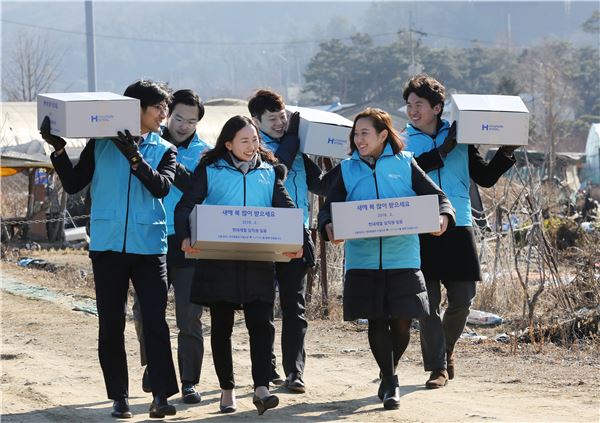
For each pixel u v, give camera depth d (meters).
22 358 11.52
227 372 8.52
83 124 7.95
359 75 106.31
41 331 13.55
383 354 8.62
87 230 30.28
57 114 8.04
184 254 9.08
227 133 8.25
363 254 8.56
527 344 12.08
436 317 9.47
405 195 8.62
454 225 8.55
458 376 10.08
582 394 9.05
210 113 41.62
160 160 8.35
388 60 106.00
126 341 12.51
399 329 8.76
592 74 102.50
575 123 84.31
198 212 7.79
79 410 8.79
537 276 15.52
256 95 9.79
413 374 10.30
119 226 8.18
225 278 8.12
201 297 8.16
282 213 7.89
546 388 9.37
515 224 17.39
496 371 10.29
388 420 8.15
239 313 14.95
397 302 8.50
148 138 8.38
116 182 8.24
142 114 8.30
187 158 9.38
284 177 8.46
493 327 13.63
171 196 9.19
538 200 14.31
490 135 9.31
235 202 8.20
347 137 9.85
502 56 111.19
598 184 46.00
